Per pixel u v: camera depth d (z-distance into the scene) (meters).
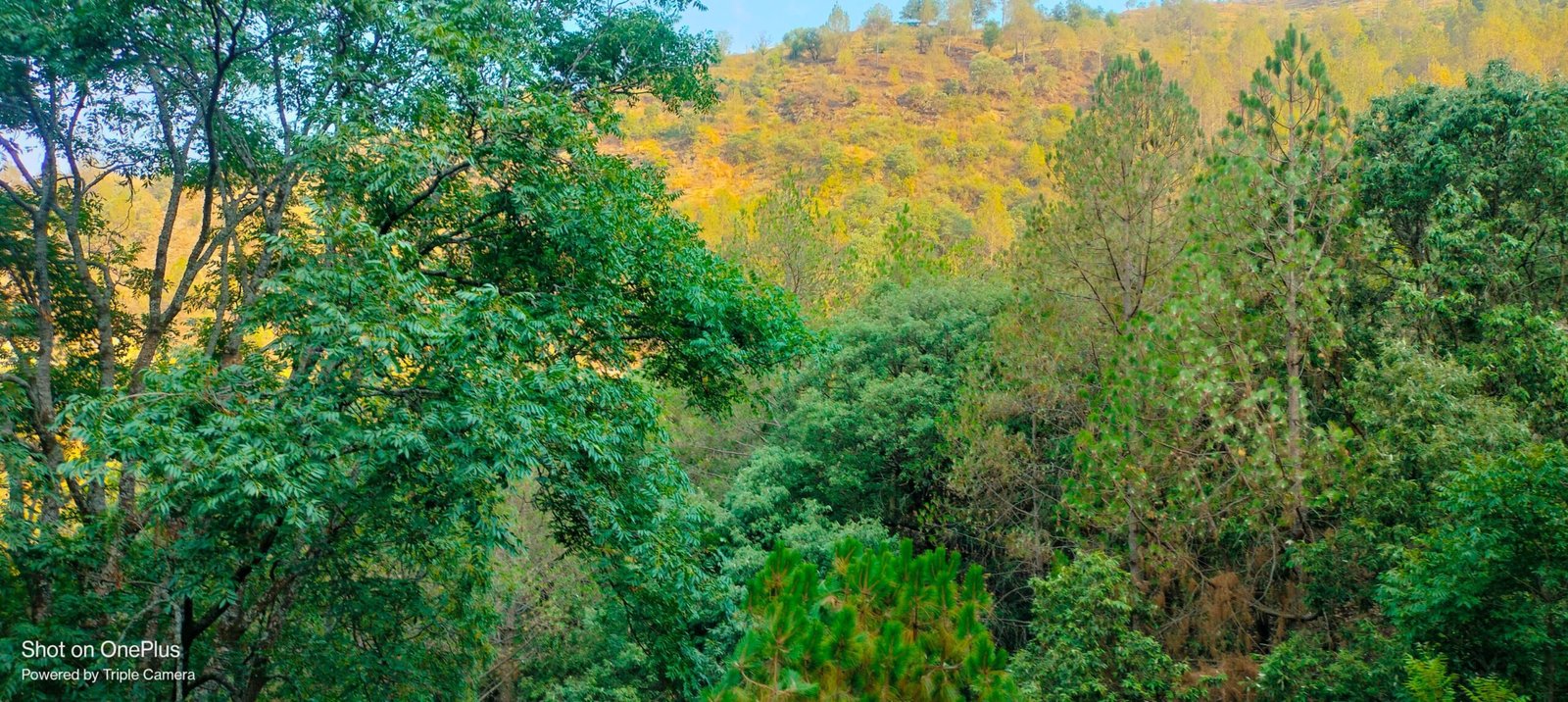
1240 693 12.66
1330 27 85.44
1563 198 15.89
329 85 11.68
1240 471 13.43
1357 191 14.42
